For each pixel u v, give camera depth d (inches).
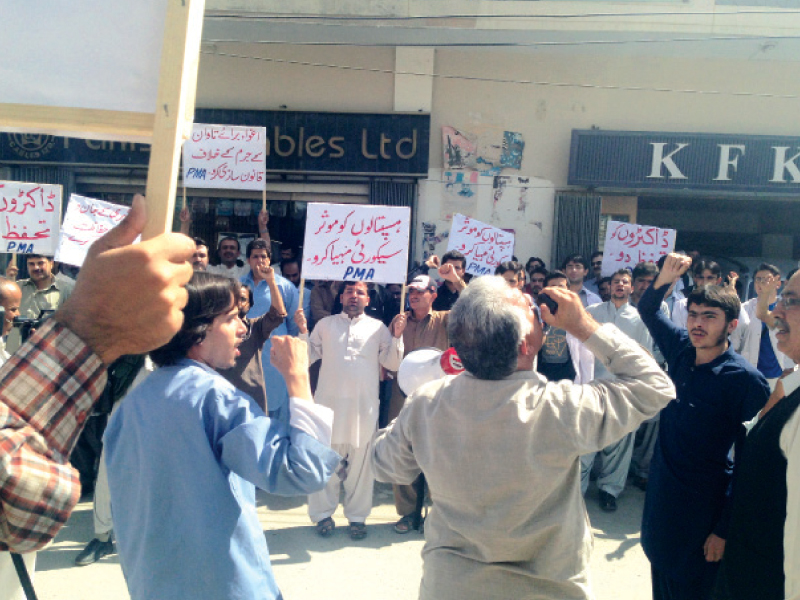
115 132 44.8
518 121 356.8
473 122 354.9
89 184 360.5
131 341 38.9
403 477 77.7
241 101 356.5
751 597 82.3
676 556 106.3
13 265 231.9
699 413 106.0
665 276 121.1
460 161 354.3
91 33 44.4
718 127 356.8
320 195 361.1
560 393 67.7
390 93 355.6
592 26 331.6
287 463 60.7
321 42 350.6
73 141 349.1
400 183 353.1
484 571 67.1
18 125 45.1
